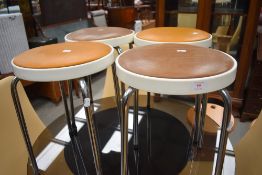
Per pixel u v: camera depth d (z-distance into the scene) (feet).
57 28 8.37
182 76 1.38
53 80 1.74
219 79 1.40
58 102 7.87
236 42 6.43
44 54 1.99
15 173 2.78
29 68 1.73
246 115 6.34
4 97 2.84
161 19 6.73
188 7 6.76
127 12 11.02
